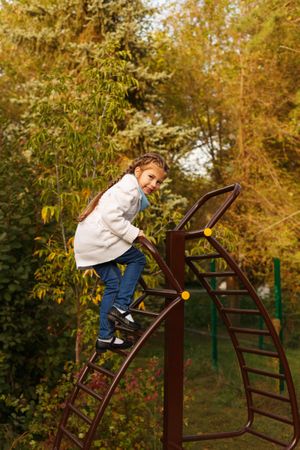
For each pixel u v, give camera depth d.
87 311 5.99
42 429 5.58
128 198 3.83
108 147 6.27
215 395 8.95
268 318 4.46
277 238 12.91
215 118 15.61
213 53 15.04
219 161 15.30
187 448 6.65
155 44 13.09
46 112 6.22
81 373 4.64
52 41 12.41
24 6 12.69
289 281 13.05
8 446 5.82
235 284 15.20
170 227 10.34
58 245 6.40
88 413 5.55
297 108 13.37
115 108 6.23
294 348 11.75
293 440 4.54
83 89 6.41
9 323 6.35
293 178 14.44
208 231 4.26
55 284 6.49
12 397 6.01
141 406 5.60
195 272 4.84
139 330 4.00
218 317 13.17
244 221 13.41
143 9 12.52
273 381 9.02
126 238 3.84
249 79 13.91
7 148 7.29
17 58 14.30
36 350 6.82
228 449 6.68
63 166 6.01
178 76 15.23
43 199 6.01
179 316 4.35
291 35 12.71
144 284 4.61
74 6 12.48
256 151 13.63
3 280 6.29
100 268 4.02
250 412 5.05
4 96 14.02
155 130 12.01
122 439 5.33
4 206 6.66
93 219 3.94
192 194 15.05
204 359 11.11
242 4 14.33
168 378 4.33
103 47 6.61
